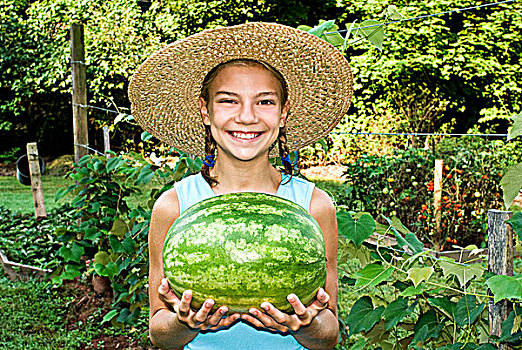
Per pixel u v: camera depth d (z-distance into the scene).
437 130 16.22
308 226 1.90
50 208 11.09
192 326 1.82
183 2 16.06
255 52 2.14
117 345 4.62
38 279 6.17
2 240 7.10
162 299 2.17
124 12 15.73
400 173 8.28
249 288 1.74
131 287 4.00
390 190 8.13
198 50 2.20
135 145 16.33
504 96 16.09
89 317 5.13
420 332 2.71
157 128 2.54
